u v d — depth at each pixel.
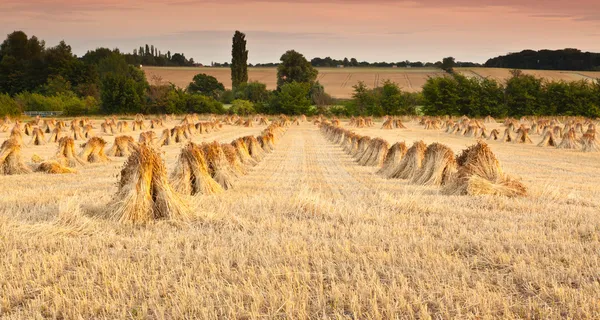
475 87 95.81
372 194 16.00
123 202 11.71
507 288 7.36
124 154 30.83
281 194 15.84
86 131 48.44
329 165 25.69
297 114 98.44
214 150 17.56
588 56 150.12
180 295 6.94
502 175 16.05
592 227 10.44
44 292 7.30
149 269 8.07
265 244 9.33
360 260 8.48
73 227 10.67
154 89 96.69
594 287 7.13
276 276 7.73
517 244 9.29
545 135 39.97
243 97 114.06
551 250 8.92
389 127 66.50
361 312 6.60
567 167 25.20
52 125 55.00
